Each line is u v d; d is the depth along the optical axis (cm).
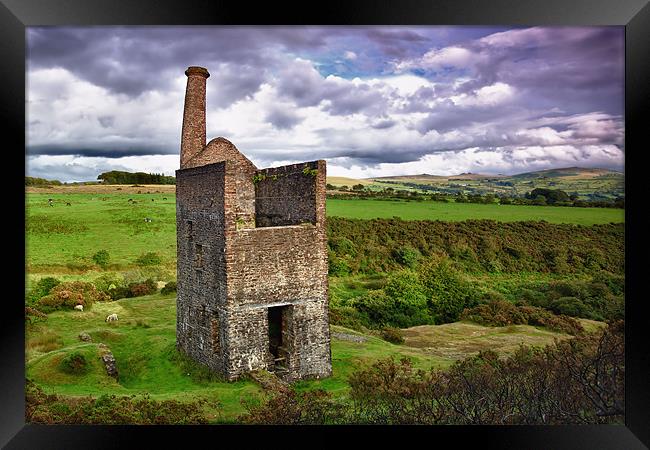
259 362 1616
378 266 4344
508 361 1653
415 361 2033
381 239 4838
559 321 3027
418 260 4403
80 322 2708
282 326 1714
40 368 1711
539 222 5231
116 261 4319
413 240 4828
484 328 3011
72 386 1619
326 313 1711
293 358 1656
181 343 1997
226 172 1544
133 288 3584
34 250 4353
